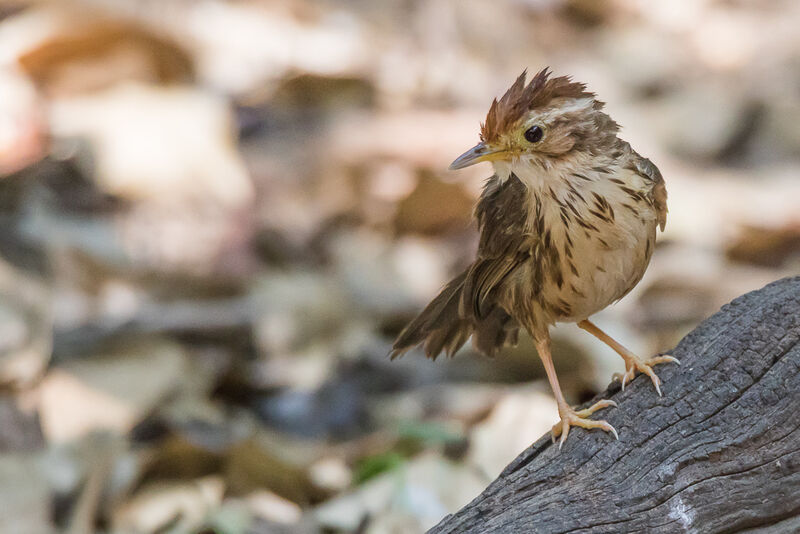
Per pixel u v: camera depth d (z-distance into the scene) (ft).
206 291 41.34
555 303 26.27
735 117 53.57
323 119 50.60
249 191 45.16
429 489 31.73
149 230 42.16
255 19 53.21
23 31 48.21
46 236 39.96
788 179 50.26
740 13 64.23
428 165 45.93
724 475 22.03
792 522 22.07
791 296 23.67
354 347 39.58
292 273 43.24
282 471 33.12
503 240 25.68
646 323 42.04
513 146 25.13
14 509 31.55
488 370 38.73
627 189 24.95
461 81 54.03
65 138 45.24
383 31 55.36
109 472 32.73
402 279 43.70
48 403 35.01
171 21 50.72
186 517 31.91
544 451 23.15
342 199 46.55
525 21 59.57
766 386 22.62
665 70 58.54
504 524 21.66
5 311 36.40
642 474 22.11
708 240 46.50
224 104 49.90
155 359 36.86
